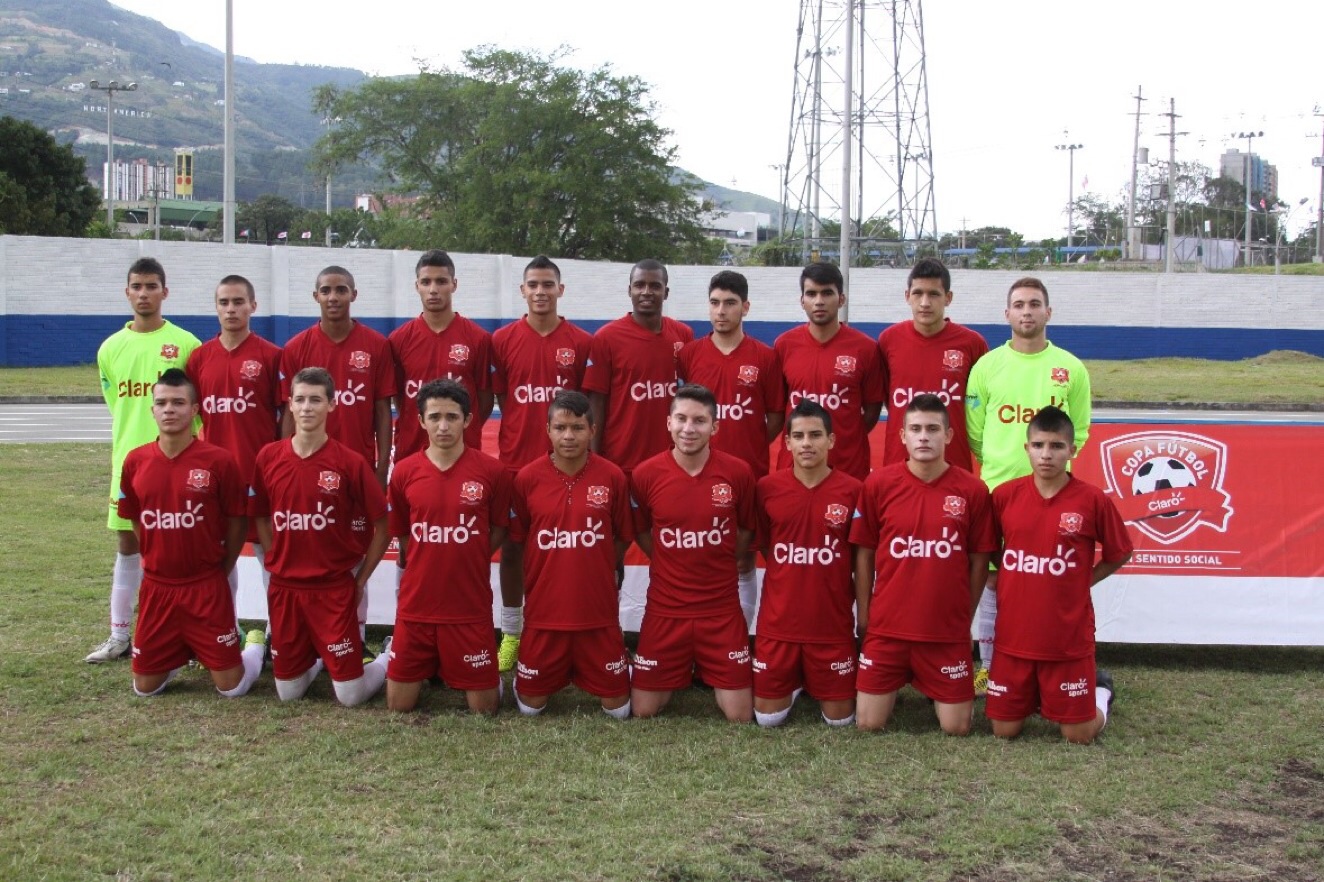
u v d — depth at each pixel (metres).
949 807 4.37
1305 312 34.16
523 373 6.29
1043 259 55.44
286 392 6.23
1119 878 3.84
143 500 5.41
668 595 5.48
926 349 6.11
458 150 44.91
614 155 41.03
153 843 3.94
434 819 4.17
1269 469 6.59
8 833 3.99
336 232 64.12
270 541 5.66
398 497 5.48
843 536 5.38
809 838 4.08
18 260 25.50
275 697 5.68
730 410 6.16
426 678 5.57
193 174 151.25
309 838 4.00
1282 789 4.62
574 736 5.14
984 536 5.34
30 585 7.44
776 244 38.28
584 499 5.39
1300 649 6.84
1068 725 5.14
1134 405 22.80
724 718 5.54
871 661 5.32
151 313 6.31
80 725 5.12
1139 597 6.61
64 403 20.58
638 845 3.98
